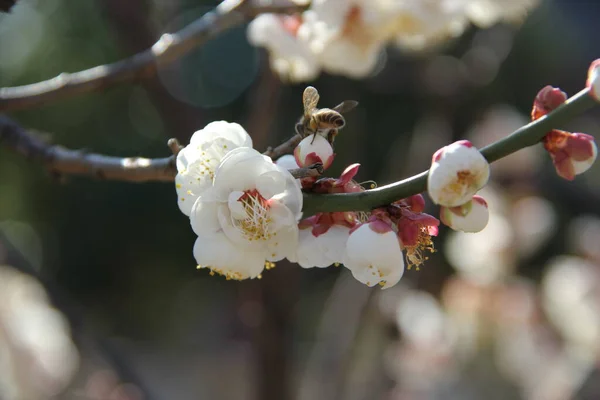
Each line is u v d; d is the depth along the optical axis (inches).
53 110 64.1
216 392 67.5
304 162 17.1
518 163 44.7
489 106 56.4
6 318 36.4
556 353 45.6
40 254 74.3
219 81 67.5
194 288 81.7
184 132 31.3
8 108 21.1
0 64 63.6
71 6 60.7
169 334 80.8
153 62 21.5
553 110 16.7
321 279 72.1
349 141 48.0
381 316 41.2
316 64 24.0
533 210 45.0
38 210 71.4
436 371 43.7
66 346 37.8
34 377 36.5
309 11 22.4
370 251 16.4
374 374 42.2
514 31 39.8
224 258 16.9
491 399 44.2
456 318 45.3
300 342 61.4
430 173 16.2
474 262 45.6
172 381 72.8
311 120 17.2
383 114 61.0
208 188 17.0
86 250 74.9
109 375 36.6
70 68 62.4
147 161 19.0
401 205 17.1
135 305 79.2
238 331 48.6
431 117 43.2
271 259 17.0
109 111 67.1
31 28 62.7
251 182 16.9
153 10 35.3
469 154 16.0
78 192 72.4
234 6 21.6
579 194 69.3
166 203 74.7
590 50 69.5
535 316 46.0
